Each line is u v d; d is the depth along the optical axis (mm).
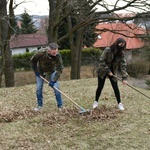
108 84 11555
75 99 8898
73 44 19016
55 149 5168
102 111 7160
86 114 6875
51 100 8742
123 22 15164
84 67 27828
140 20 15055
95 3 14977
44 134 5844
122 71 6879
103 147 5270
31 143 5422
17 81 25438
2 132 5980
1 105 8367
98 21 15750
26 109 7684
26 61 25219
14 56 30062
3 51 16078
